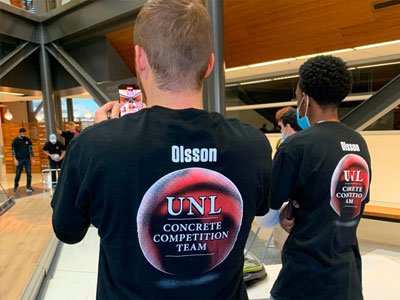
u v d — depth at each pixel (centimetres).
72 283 275
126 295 55
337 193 99
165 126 57
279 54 475
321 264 98
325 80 104
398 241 358
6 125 1134
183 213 56
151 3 61
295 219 105
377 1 340
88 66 662
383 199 459
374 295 192
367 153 108
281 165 102
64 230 61
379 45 398
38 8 672
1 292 250
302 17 398
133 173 54
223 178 58
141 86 65
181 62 59
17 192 703
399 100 320
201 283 57
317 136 101
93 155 55
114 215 55
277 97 598
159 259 55
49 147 702
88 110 1181
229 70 567
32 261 307
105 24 556
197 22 60
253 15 425
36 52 702
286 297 103
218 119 62
